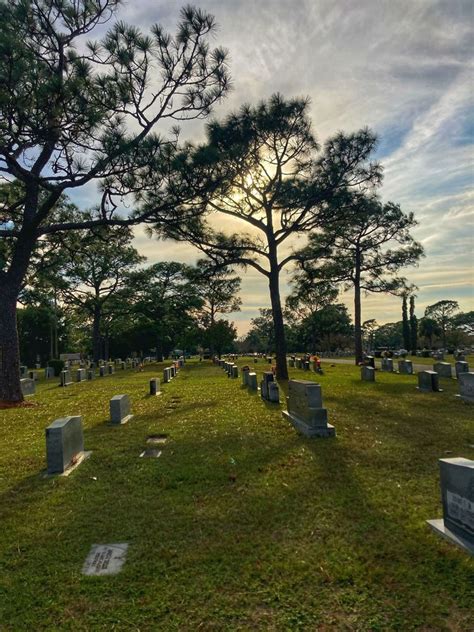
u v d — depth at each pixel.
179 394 16.17
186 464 6.93
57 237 22.27
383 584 3.53
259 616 3.19
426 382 15.11
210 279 22.06
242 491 5.70
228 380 21.98
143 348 58.69
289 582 3.60
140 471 6.64
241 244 20.33
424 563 3.83
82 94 10.90
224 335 51.12
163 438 8.74
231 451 7.55
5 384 14.33
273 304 21.30
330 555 4.00
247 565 3.89
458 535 4.19
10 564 4.08
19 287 14.83
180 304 52.53
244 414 10.99
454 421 9.56
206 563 3.96
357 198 19.30
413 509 4.93
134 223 14.46
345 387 16.70
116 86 11.76
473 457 6.88
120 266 46.31
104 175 12.69
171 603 3.39
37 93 10.27
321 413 8.45
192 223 17.86
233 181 17.42
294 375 23.95
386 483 5.79
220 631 3.04
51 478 6.43
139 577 3.78
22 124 10.91
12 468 6.99
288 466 6.63
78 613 3.32
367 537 4.33
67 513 5.19
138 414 11.76
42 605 3.43
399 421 9.66
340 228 27.02
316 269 23.47
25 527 4.85
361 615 3.16
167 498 5.57
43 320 60.25
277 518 4.84
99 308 47.09
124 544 4.40
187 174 12.73
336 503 5.17
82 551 4.28
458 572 3.66
